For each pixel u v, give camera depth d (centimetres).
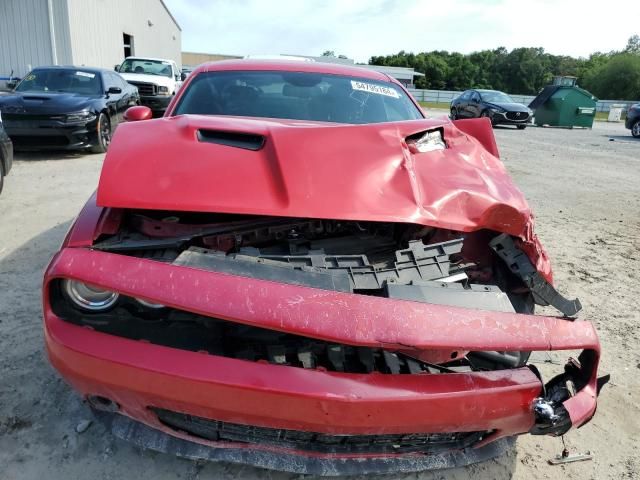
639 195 778
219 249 189
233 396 153
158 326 172
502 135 1691
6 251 407
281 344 171
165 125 215
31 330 290
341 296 157
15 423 220
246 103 298
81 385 166
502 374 171
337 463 176
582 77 6956
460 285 187
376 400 154
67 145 794
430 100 4422
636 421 254
